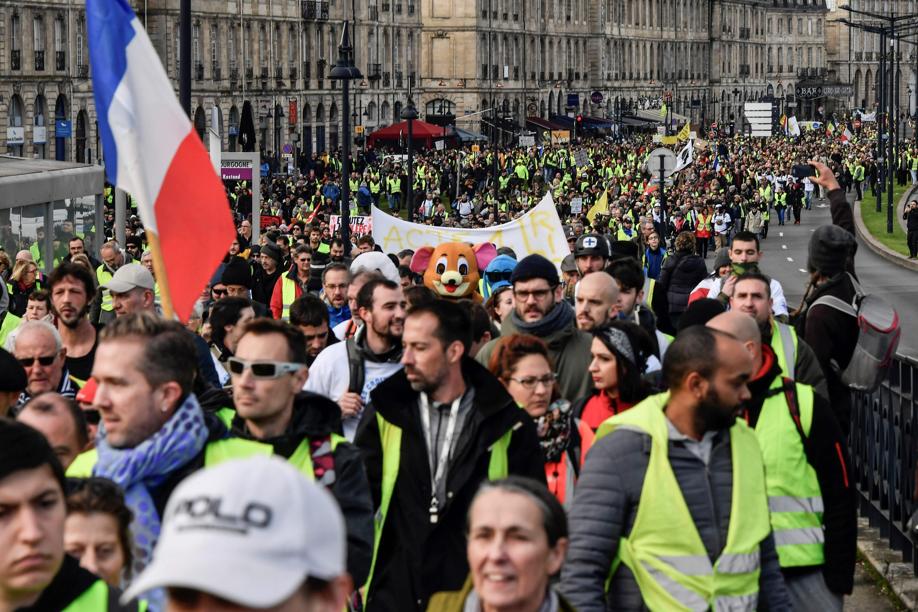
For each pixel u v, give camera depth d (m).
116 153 25.30
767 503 20.50
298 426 21.11
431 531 22.53
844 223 38.84
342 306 41.78
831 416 23.83
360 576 20.80
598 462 20.16
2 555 15.20
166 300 24.70
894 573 35.09
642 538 20.03
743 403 22.47
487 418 22.66
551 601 16.09
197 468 19.78
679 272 55.56
